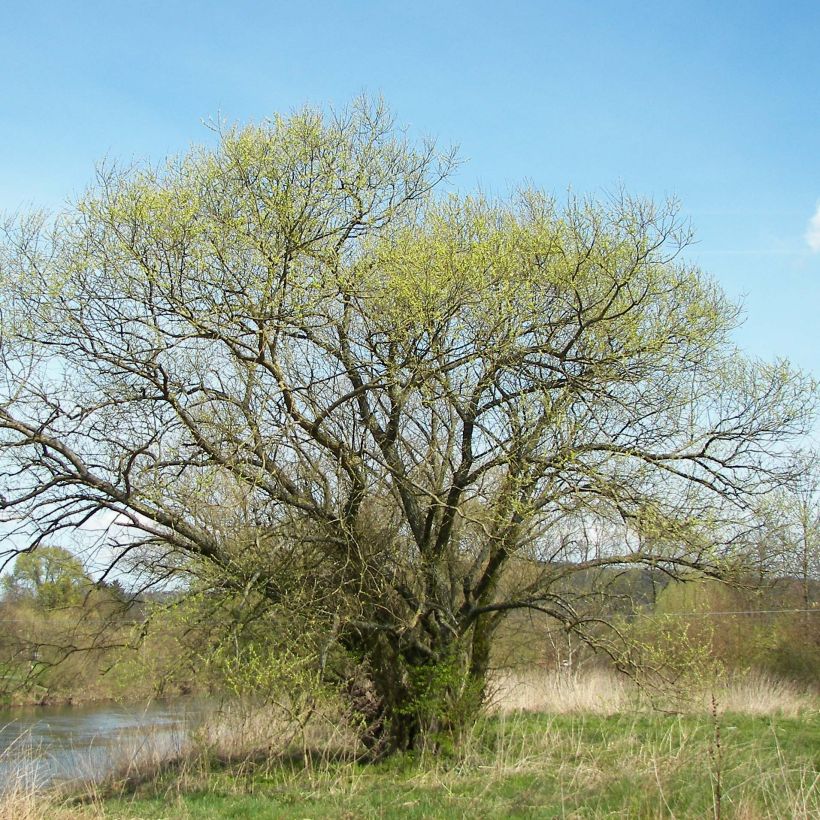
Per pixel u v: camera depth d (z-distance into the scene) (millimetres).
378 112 13719
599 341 13219
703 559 13289
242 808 11266
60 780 14195
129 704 17656
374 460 13250
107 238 12062
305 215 12492
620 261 13188
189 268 12062
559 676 19609
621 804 9508
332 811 10688
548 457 12352
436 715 13930
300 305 12047
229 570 12742
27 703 22406
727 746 12062
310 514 13281
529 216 14344
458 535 14516
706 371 13812
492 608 14320
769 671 22875
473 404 13344
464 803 10445
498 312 12547
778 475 14000
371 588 13555
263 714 14742
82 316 12078
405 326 12234
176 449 12438
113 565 12906
